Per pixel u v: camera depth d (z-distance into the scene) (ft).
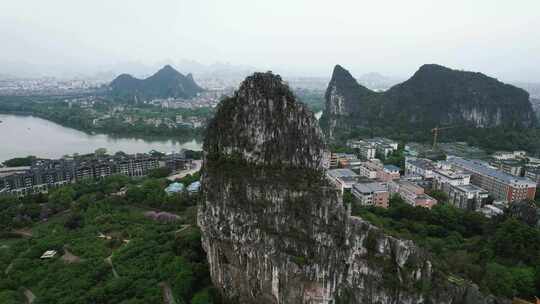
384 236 320.50
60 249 449.48
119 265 402.11
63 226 529.86
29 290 378.73
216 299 348.79
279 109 361.30
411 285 303.07
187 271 367.86
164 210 592.60
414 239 442.50
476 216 504.84
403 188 633.61
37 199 637.71
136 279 376.27
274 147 357.20
